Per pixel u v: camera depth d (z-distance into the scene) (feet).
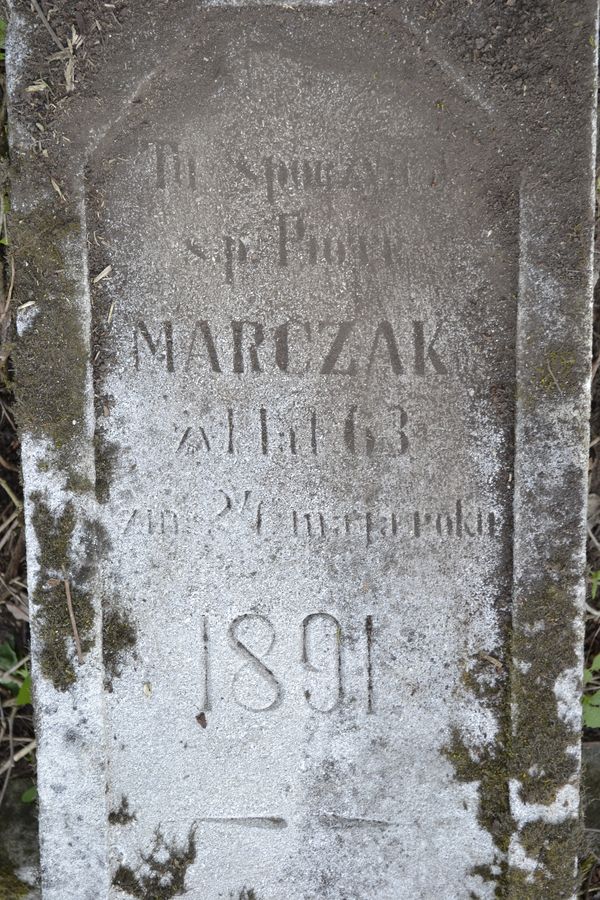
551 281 4.70
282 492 4.85
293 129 4.70
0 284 5.12
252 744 4.96
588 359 4.73
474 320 4.75
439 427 4.80
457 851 4.92
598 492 5.40
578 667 4.83
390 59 4.65
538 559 4.80
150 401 4.83
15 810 5.42
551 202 4.67
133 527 4.89
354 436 4.82
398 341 4.77
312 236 4.74
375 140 4.69
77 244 4.76
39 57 4.69
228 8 4.64
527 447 4.77
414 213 4.71
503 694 4.86
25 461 4.86
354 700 4.92
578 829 4.89
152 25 4.66
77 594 4.90
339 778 4.95
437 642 4.88
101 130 4.71
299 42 4.66
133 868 4.99
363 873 4.97
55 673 4.93
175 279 4.78
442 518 4.83
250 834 4.99
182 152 4.72
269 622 4.91
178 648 4.93
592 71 4.62
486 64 4.63
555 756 4.85
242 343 4.80
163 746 4.96
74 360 4.81
